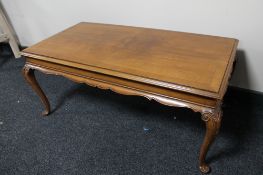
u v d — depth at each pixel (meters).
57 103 1.77
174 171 1.21
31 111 1.71
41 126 1.57
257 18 1.30
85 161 1.30
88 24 1.64
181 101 0.98
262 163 1.21
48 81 2.04
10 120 1.64
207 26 1.45
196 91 0.90
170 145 1.35
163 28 1.59
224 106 1.57
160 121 1.53
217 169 1.20
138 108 1.65
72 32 1.51
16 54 2.44
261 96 1.54
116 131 1.48
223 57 1.09
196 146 1.33
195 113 1.57
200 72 0.99
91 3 1.77
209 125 0.96
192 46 1.22
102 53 1.21
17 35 2.45
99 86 1.16
